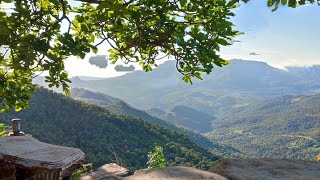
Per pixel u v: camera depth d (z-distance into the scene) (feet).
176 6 15.15
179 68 17.17
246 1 14.57
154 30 16.12
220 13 15.53
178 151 343.46
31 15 15.10
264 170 6.66
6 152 11.70
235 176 6.27
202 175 5.59
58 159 11.91
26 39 14.62
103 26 16.61
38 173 11.65
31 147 12.84
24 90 21.54
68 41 14.58
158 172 5.59
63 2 16.03
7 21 15.33
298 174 6.58
